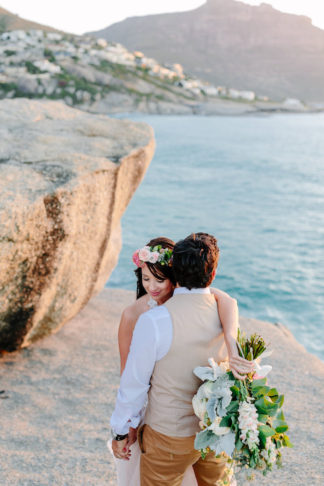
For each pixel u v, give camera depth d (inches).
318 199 847.1
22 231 156.9
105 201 195.2
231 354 74.0
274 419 75.9
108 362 202.2
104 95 6594.5
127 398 76.8
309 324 357.7
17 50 7839.6
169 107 6648.6
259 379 76.2
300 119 5319.9
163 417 76.5
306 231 630.5
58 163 185.2
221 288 427.8
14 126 223.3
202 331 75.5
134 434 83.3
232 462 77.2
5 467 125.2
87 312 262.8
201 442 73.2
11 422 149.6
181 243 77.9
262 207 778.8
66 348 211.8
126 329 89.0
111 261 247.4
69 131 223.1
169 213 722.2
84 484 120.7
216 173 1157.7
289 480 124.3
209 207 772.0
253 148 1809.8
